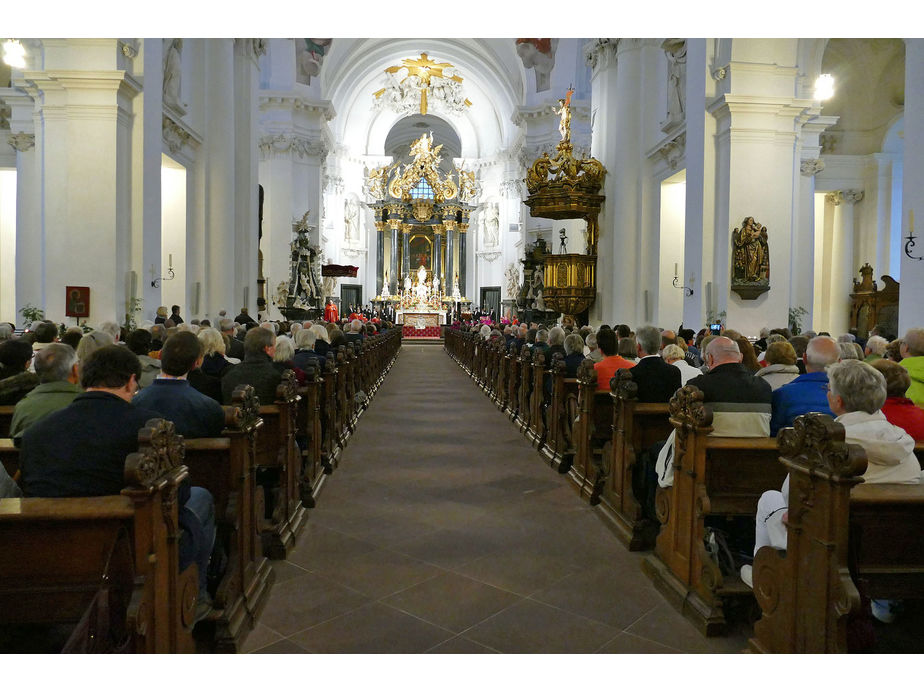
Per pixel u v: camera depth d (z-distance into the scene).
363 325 16.92
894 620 3.48
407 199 40.00
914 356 5.28
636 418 5.02
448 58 35.66
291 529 4.80
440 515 5.45
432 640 3.39
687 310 12.93
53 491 2.72
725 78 11.95
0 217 16.25
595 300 19.38
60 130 10.41
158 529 2.53
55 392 3.57
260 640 3.37
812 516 2.69
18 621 2.41
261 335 5.00
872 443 2.92
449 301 39.34
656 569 4.11
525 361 9.03
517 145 32.81
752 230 11.69
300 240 24.03
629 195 18.11
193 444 3.55
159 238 11.34
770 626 3.04
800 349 6.78
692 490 3.74
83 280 10.16
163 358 3.72
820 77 11.94
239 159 17.88
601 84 19.44
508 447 8.09
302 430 5.90
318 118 27.86
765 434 4.08
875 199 18.97
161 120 11.59
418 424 9.66
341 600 3.86
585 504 5.78
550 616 3.68
